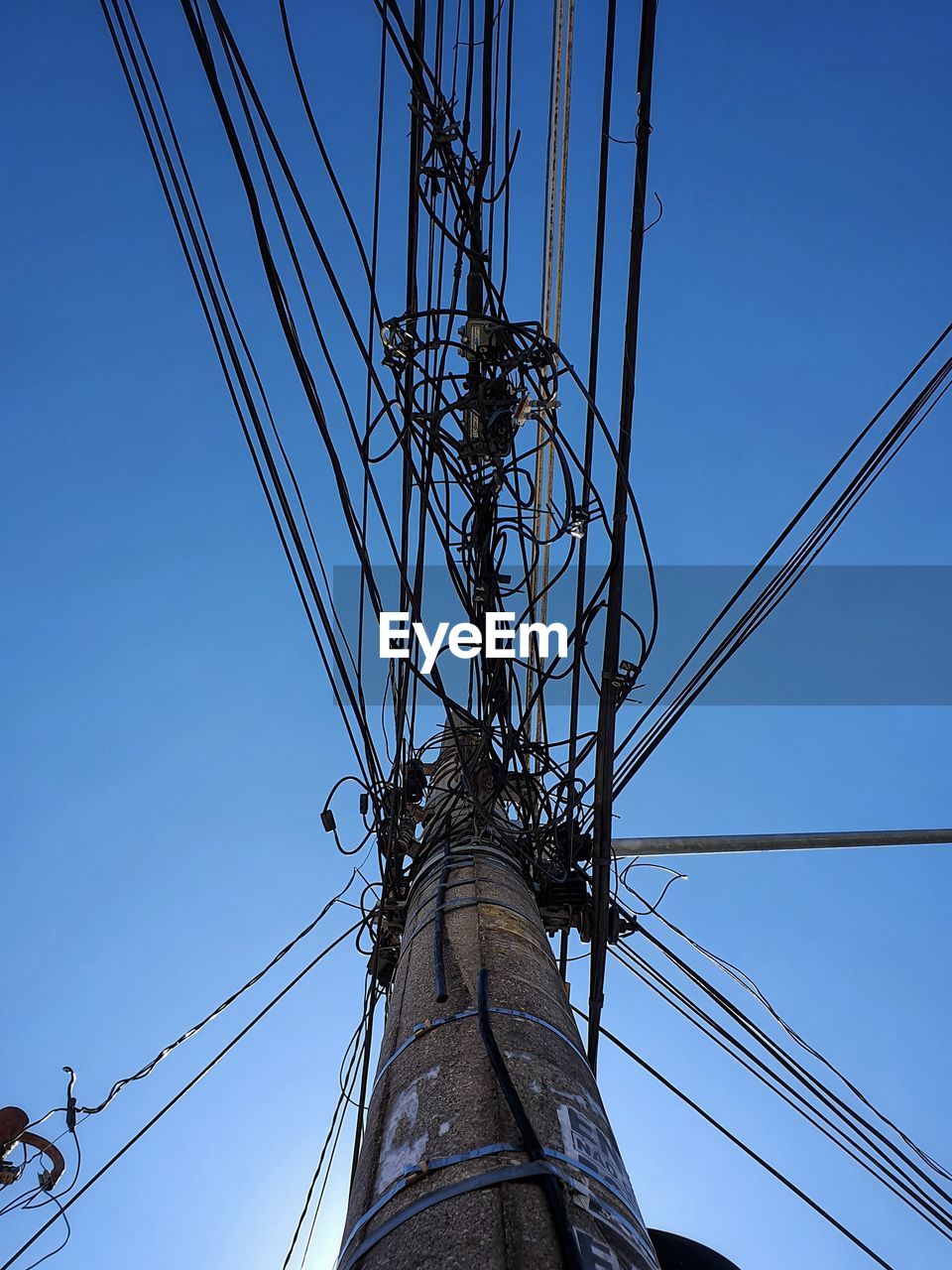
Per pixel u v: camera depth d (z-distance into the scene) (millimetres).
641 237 5684
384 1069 3916
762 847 7758
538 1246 2695
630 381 5867
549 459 7426
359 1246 2947
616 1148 3467
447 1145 3162
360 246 5918
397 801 7285
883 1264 6305
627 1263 2783
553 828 6965
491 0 6211
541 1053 3734
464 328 6203
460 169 6082
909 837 7930
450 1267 2662
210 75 5059
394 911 7293
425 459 6316
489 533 6695
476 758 6887
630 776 7582
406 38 5688
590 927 6789
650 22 5598
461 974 4289
